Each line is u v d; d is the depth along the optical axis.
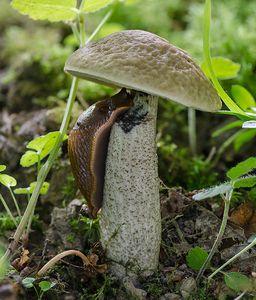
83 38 0.38
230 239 0.36
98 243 0.36
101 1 0.36
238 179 0.32
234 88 0.42
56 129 0.47
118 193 0.32
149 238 0.33
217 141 0.51
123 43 0.30
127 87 0.30
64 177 0.44
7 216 0.42
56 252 0.38
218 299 0.33
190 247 0.36
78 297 0.34
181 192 0.40
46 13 0.37
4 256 0.34
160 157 0.47
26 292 0.33
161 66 0.29
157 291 0.33
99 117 0.32
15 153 0.46
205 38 0.34
